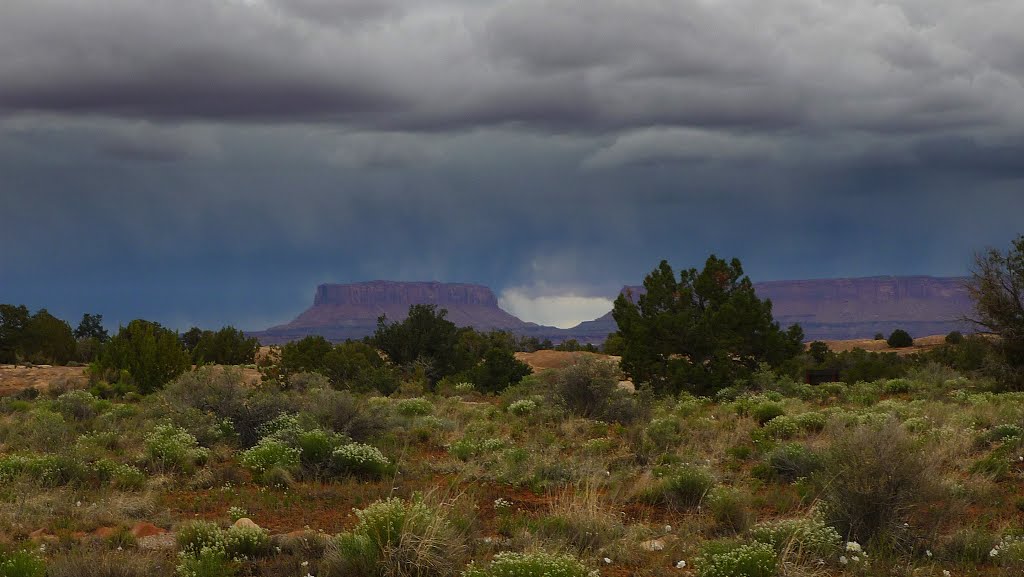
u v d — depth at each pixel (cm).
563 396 2389
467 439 1833
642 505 1269
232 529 970
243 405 2033
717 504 1149
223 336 5688
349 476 1477
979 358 3419
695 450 1741
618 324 3659
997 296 3175
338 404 1939
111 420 2238
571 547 993
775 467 1482
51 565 856
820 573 871
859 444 1061
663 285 3628
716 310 3556
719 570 843
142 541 1013
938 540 1002
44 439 1870
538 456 1605
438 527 930
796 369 3534
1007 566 902
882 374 4066
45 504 1191
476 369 4253
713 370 3325
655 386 3403
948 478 1283
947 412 2150
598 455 1706
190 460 1581
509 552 878
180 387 2189
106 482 1396
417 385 3716
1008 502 1206
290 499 1283
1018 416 1920
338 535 955
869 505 1016
